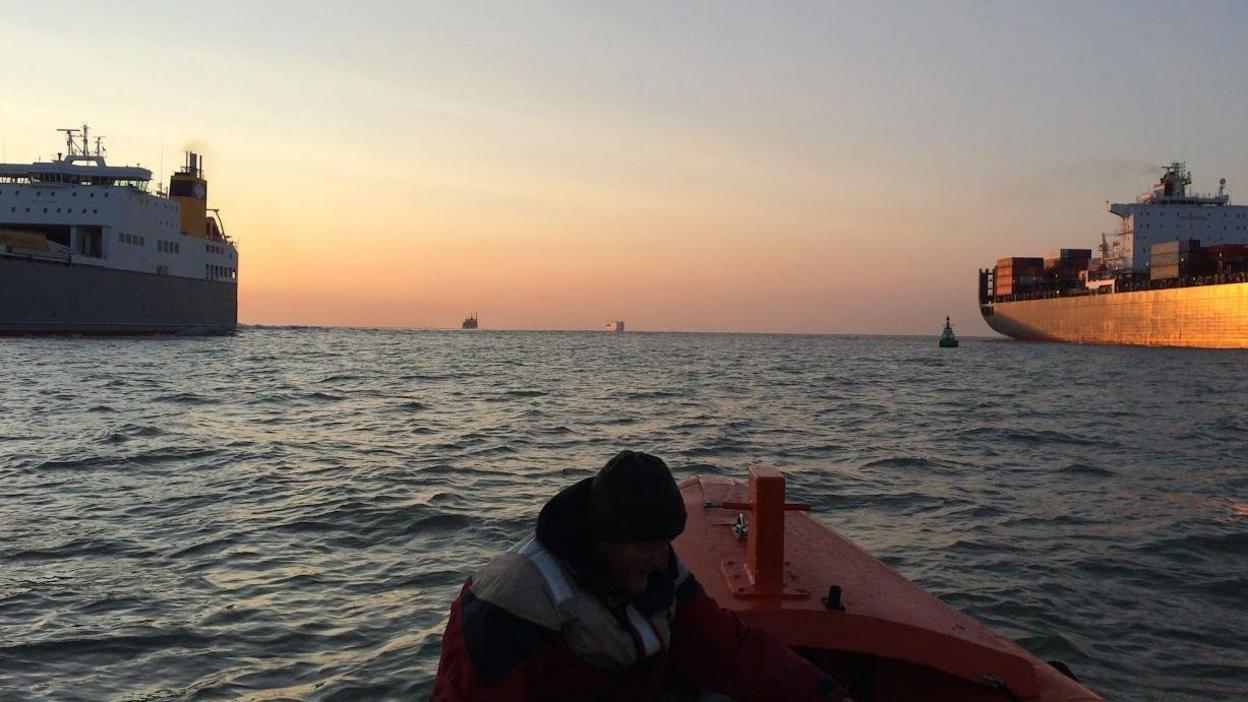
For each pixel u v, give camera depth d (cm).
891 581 379
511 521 1000
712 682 257
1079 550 891
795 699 250
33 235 6525
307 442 1681
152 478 1269
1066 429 2053
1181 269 8125
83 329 6988
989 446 1727
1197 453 1645
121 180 7544
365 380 3719
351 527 966
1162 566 834
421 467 1384
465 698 214
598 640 218
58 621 664
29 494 1145
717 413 2403
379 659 597
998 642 339
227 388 3056
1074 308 9894
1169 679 583
